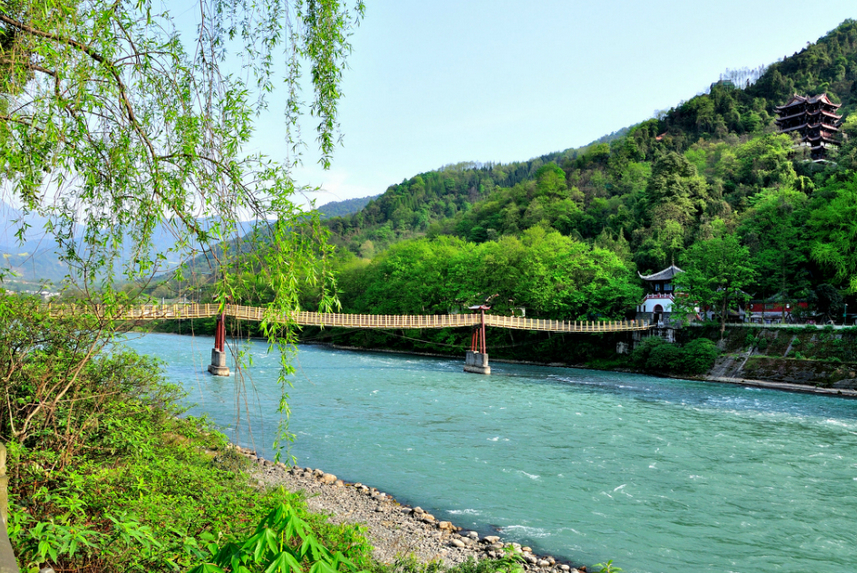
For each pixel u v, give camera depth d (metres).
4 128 3.89
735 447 22.48
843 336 41.47
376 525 13.97
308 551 2.52
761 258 55.03
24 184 4.20
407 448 21.53
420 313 72.25
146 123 4.53
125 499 5.92
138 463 7.05
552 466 19.61
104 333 5.87
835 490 17.52
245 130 4.48
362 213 192.88
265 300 4.78
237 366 4.92
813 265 55.12
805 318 51.25
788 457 21.09
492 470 19.08
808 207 59.59
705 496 16.89
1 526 2.28
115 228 4.66
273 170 4.48
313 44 4.86
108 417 6.98
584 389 38.47
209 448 12.50
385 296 74.81
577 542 13.73
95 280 4.82
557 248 63.81
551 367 55.88
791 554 13.27
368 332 72.44
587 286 59.00
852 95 115.38
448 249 74.38
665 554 13.19
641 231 73.19
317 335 78.56
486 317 48.34
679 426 26.34
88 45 4.14
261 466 17.39
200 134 4.40
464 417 27.22
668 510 15.79
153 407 9.17
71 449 5.95
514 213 98.81
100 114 4.34
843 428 26.56
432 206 196.00
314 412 27.19
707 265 51.03
